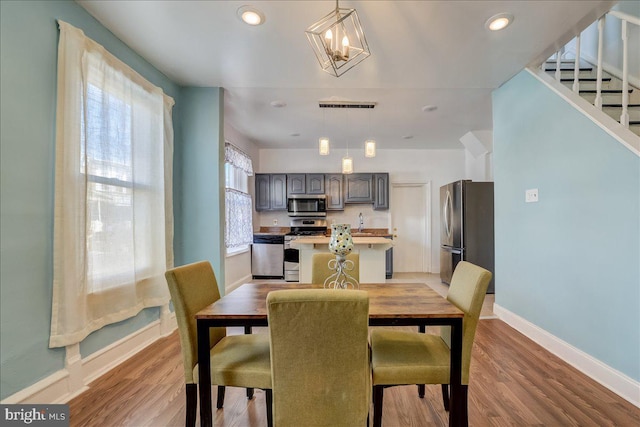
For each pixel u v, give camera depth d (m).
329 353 1.13
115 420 1.62
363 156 5.97
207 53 2.41
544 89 2.50
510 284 3.00
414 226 6.01
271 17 1.96
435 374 1.41
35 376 1.61
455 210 4.57
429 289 1.84
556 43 2.30
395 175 5.96
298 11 1.90
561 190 2.34
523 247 2.79
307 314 1.10
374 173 5.69
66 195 1.74
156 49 2.36
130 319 2.35
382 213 5.95
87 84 1.88
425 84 3.00
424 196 6.00
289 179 5.69
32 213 1.60
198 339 1.37
